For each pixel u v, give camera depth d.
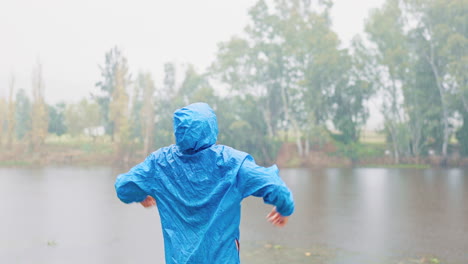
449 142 41.31
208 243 1.66
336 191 16.39
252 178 1.65
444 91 39.94
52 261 5.70
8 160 44.94
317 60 41.00
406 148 41.59
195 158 1.72
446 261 5.72
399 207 11.69
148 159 1.82
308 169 35.16
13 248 6.51
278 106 44.97
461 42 37.50
